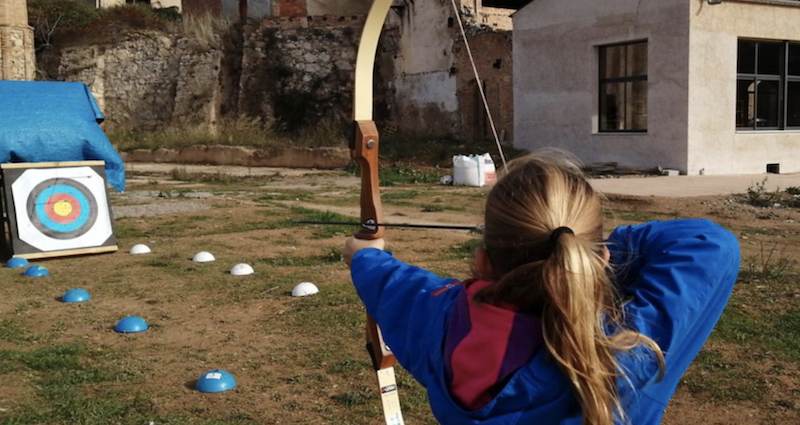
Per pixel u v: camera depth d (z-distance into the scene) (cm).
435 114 2686
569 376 146
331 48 2941
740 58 1916
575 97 2039
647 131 1891
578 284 146
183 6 3444
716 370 495
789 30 1956
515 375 153
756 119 1964
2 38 2950
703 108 1823
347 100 2898
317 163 2381
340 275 795
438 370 165
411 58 2783
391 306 187
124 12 3259
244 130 2734
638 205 1345
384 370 254
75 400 459
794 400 447
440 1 2608
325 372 512
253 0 3111
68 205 949
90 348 566
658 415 162
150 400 461
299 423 429
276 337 589
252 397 468
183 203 1391
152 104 3116
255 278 786
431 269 805
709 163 1855
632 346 149
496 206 163
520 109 2191
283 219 1187
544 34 2095
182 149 2659
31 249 913
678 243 168
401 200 1466
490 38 2427
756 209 1281
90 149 991
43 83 1024
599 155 2000
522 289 154
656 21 1836
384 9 261
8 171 929
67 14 3253
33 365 522
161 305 688
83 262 899
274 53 2970
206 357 544
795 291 670
